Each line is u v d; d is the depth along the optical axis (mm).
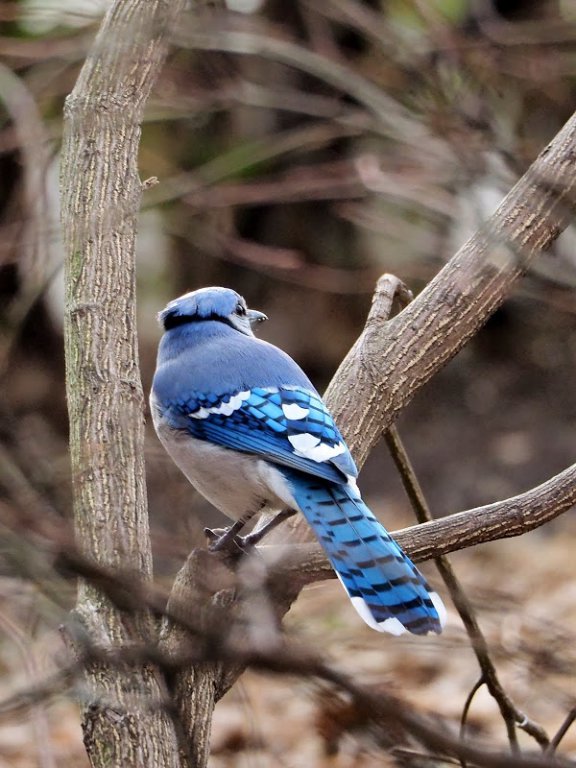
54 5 15617
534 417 17781
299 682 5965
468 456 17250
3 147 15703
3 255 15398
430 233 16234
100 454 6020
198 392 7566
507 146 14016
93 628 4984
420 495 8102
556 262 13484
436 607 6004
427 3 15930
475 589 7852
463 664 11773
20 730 11148
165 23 7535
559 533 15453
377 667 11578
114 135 7230
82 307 6598
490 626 8719
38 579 4191
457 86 15148
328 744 9938
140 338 19453
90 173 7098
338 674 3635
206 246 16766
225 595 5812
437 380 18938
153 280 20141
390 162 15367
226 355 7711
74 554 3908
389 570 6098
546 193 7512
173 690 4758
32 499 6781
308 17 17031
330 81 15688
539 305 18344
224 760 10781
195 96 16297
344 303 19000
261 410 7320
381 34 15930
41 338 19062
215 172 16641
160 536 7055
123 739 5094
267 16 17500
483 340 19109
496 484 16547
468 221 14023
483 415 18031
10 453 11039
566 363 18484
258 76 17734
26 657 6289
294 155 17922
